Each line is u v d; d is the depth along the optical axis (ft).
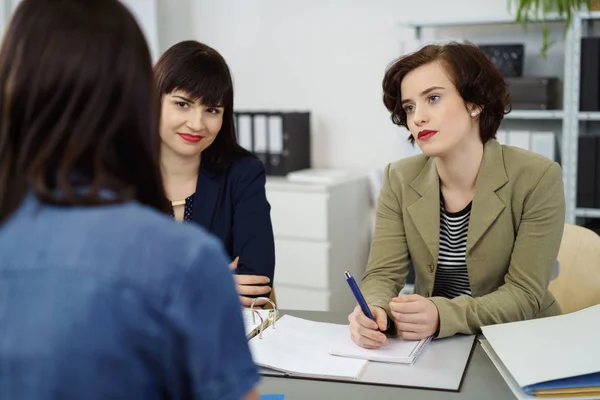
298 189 10.47
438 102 5.02
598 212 9.67
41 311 1.90
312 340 4.64
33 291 1.93
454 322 4.68
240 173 6.27
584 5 9.62
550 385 3.75
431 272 5.59
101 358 1.88
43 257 1.97
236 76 12.60
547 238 5.21
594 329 4.39
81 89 2.08
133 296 1.93
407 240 5.71
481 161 5.33
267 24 12.27
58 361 1.86
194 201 6.16
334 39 11.87
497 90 5.15
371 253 5.81
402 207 5.71
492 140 5.41
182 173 6.15
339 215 10.84
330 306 10.61
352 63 11.81
